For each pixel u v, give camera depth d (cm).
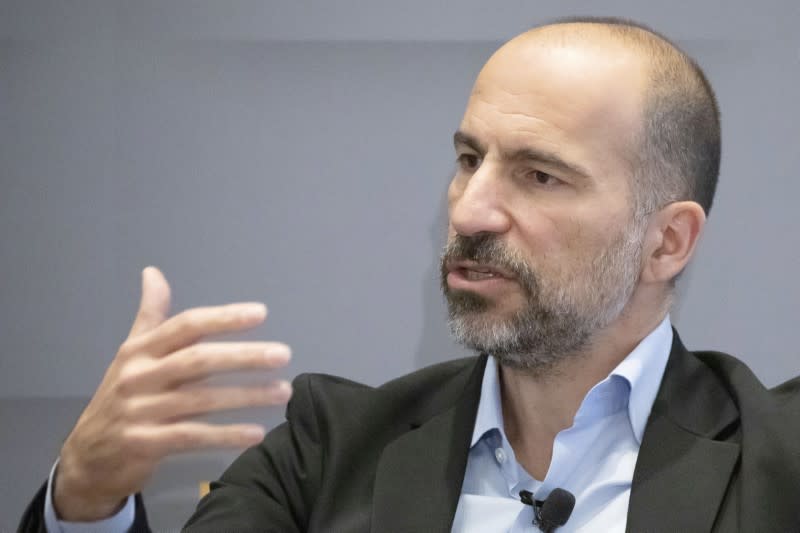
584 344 555
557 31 571
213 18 844
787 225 823
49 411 861
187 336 420
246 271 853
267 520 590
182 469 810
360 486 586
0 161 850
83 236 855
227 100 848
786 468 508
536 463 582
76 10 844
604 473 555
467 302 546
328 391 644
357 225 851
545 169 540
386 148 848
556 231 539
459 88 842
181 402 415
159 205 852
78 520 470
